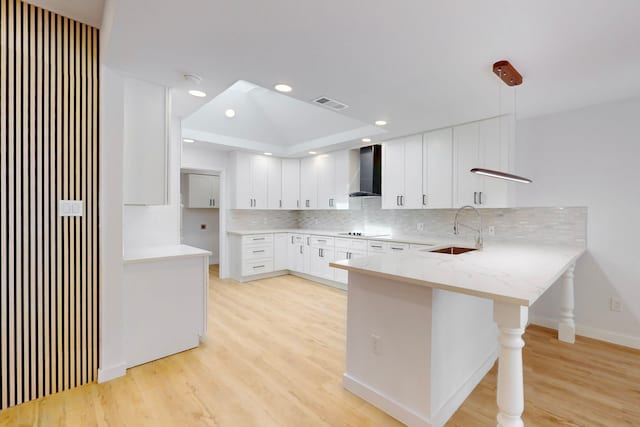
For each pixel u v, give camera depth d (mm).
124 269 2273
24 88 1855
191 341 2652
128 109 2242
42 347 1941
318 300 4094
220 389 2068
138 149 2285
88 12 1949
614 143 2783
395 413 1797
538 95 2588
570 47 1804
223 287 4750
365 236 4414
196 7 1439
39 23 1900
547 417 1812
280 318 3424
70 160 2010
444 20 1542
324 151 5113
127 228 2906
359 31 1647
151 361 2424
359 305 2025
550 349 2695
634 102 2684
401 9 1456
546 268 1865
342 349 2678
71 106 2008
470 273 1721
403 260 2158
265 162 5445
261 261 5242
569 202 3031
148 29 1631
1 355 1817
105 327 2137
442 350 1757
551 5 1421
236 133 4699
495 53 1878
